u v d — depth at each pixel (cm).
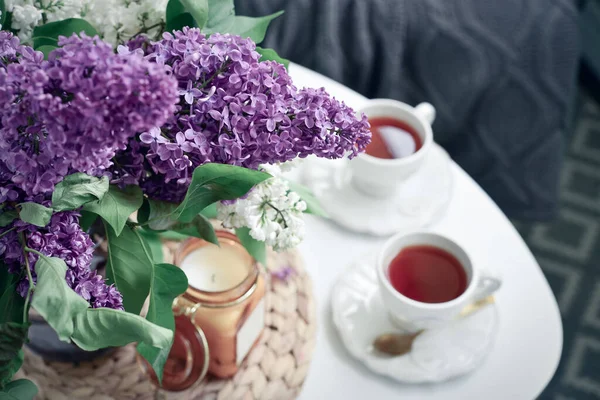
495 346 83
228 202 58
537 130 125
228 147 54
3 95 48
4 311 55
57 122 47
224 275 72
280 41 120
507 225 92
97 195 53
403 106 92
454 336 81
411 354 80
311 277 87
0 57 51
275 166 66
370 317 83
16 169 51
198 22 59
